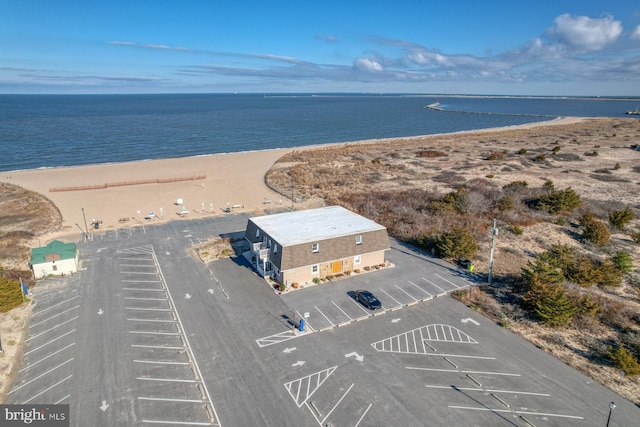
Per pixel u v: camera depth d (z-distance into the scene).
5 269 40.00
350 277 39.41
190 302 34.78
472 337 30.16
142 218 57.41
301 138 152.12
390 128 190.25
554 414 22.98
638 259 43.72
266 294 36.09
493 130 176.88
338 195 68.56
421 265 42.22
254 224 42.75
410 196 65.75
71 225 54.53
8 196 66.94
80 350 28.41
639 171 85.62
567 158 100.62
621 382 25.48
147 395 24.28
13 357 27.66
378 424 22.25
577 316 32.41
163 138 141.88
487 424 22.31
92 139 135.88
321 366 26.92
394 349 28.73
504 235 50.03
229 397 24.14
